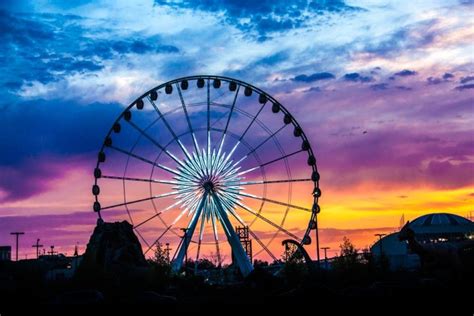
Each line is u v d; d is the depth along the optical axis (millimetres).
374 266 169875
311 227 153625
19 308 100562
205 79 151375
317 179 151875
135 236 152625
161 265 154250
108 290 134875
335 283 146125
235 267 168000
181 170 144875
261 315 88812
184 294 126562
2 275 156875
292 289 120812
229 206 145500
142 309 95875
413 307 89312
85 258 146250
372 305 92688
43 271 178875
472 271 115125
